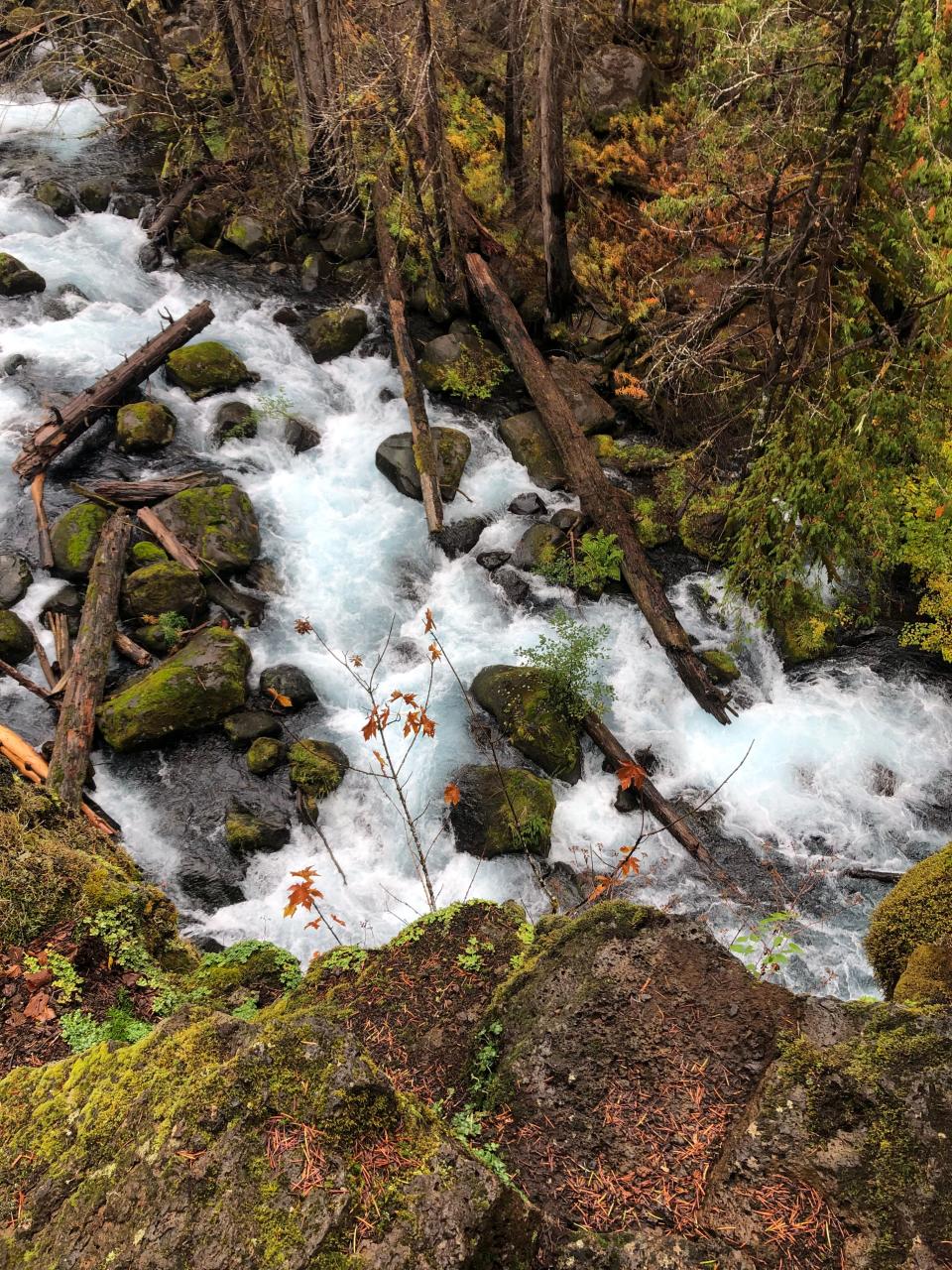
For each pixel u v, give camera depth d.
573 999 3.25
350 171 13.08
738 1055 2.97
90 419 10.54
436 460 10.85
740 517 9.43
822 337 9.10
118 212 13.89
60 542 9.41
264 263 13.66
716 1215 2.53
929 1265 2.30
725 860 8.16
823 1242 2.41
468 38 15.02
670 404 11.50
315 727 8.84
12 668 8.53
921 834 8.37
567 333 12.55
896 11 7.12
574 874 7.94
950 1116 2.55
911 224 7.61
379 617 9.91
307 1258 2.10
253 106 13.62
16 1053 3.96
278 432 11.34
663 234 12.94
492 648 9.66
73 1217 2.35
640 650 9.83
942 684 9.57
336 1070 2.47
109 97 15.82
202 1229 2.18
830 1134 2.60
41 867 4.71
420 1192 2.26
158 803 8.06
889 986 4.07
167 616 9.14
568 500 11.16
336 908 7.59
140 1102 2.57
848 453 8.30
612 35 15.12
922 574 9.73
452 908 4.32
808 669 9.76
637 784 8.21
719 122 9.62
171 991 4.43
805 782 8.79
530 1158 2.85
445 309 12.71
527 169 13.73
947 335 7.96
